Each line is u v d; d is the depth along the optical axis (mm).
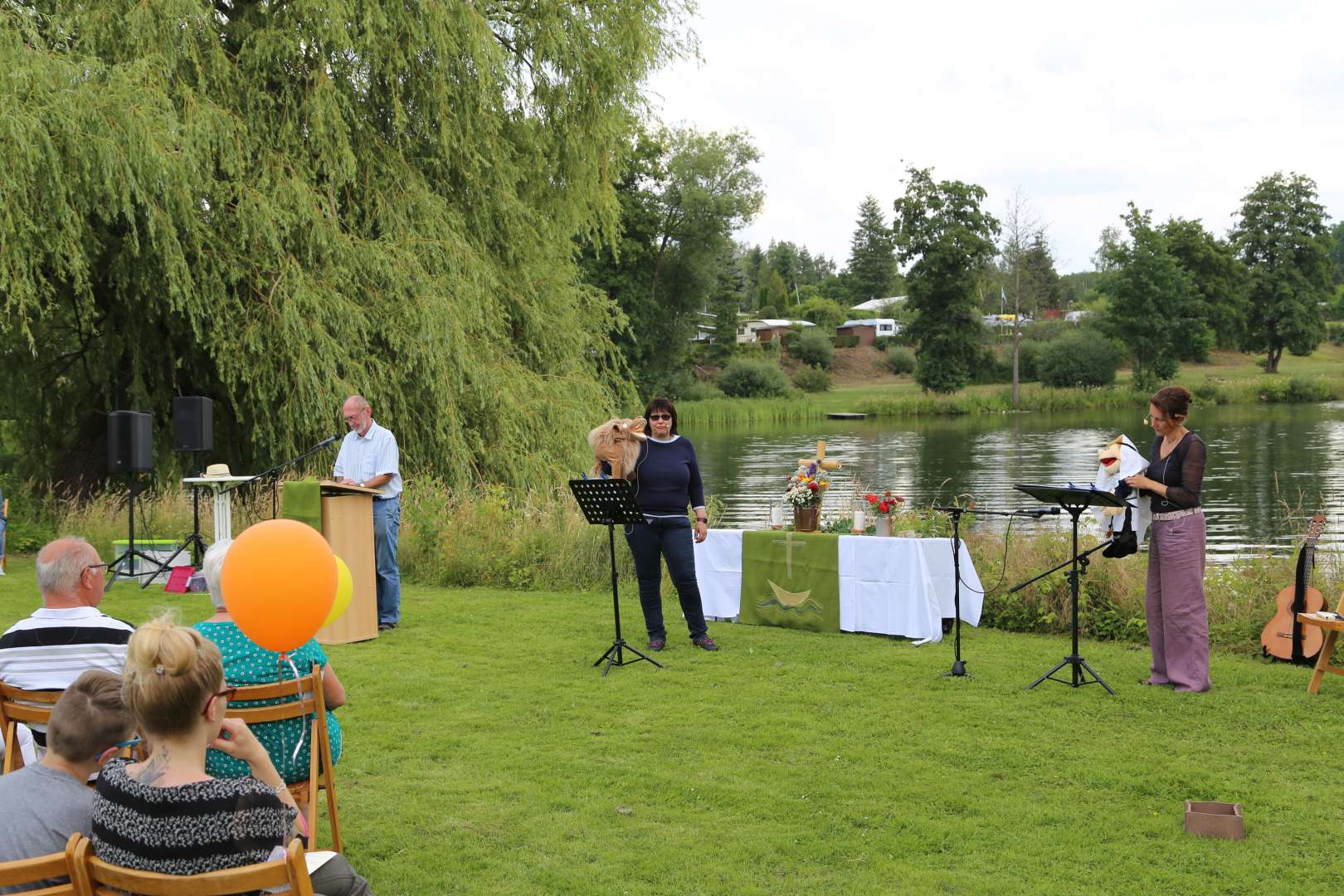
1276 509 20125
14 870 2395
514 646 7648
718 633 8094
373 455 8164
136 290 13562
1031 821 4395
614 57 16938
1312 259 73750
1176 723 5672
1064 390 64125
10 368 15609
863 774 4941
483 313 15672
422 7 14555
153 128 12062
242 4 14352
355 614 7797
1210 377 70750
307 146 14242
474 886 3828
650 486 7359
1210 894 3766
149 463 10797
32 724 3787
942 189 65688
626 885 3832
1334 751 5223
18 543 12750
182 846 2422
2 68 11266
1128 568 8250
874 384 78000
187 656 2559
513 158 17109
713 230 55875
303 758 3682
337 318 13844
